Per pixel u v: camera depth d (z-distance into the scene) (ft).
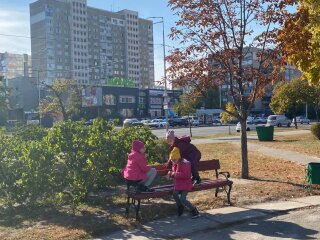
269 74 39.24
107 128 35.86
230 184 30.40
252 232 23.54
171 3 38.83
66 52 385.09
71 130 30.42
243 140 41.22
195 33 38.70
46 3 369.91
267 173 44.11
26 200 30.14
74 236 22.80
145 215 27.09
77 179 29.48
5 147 30.04
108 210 28.73
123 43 401.49
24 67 355.36
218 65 39.11
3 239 22.27
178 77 39.04
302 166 49.19
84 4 393.09
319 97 126.41
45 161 28.66
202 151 70.08
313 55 38.19
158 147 45.57
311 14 37.01
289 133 118.83
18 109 302.04
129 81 359.87
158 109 353.72
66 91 181.68
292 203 30.22
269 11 37.55
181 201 26.55
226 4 38.27
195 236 23.04
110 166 32.50
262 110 378.73
